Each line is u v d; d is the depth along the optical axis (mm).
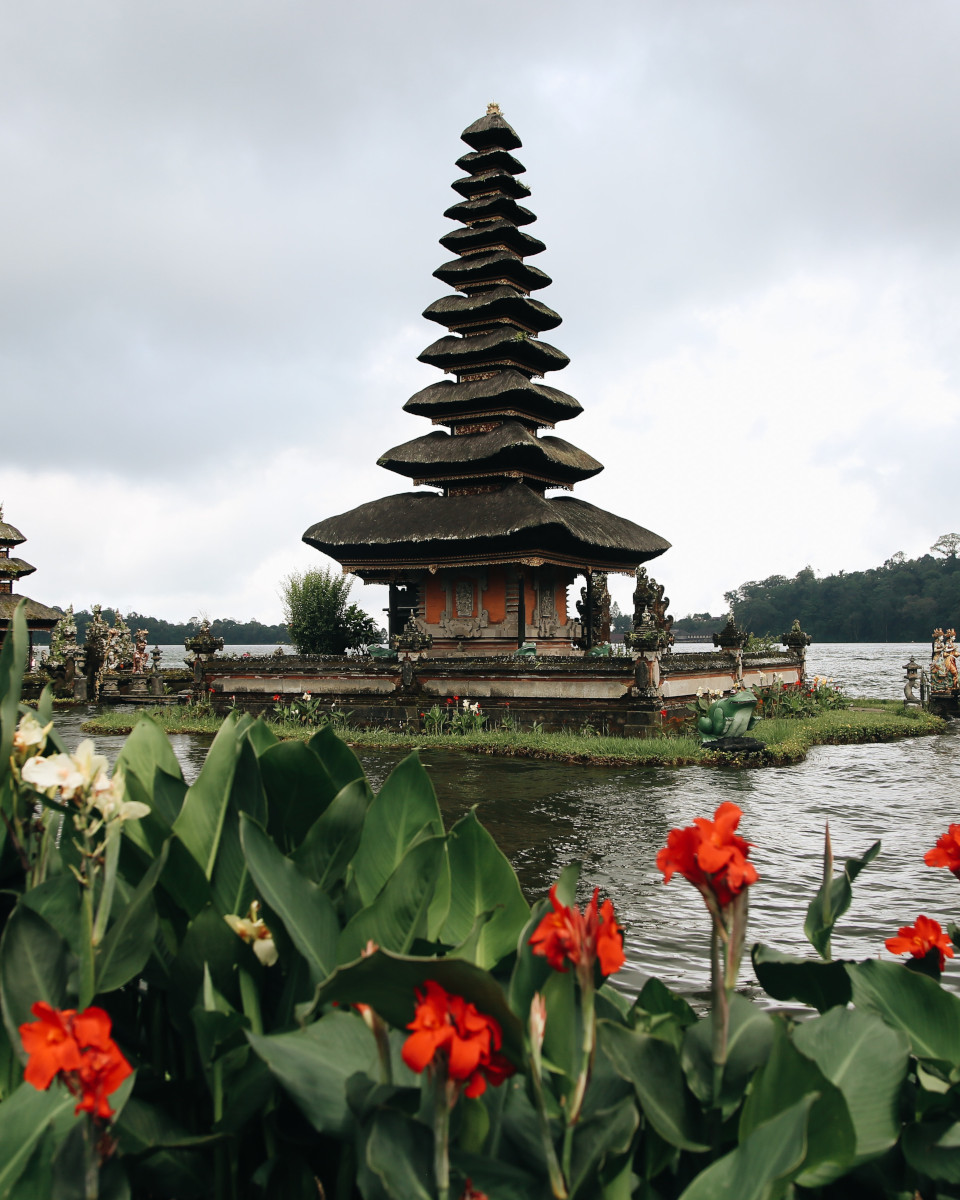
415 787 3035
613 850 10438
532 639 29328
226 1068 2387
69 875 2717
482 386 30250
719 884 2189
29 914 2357
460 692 24047
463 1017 1778
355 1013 2432
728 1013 2525
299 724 24312
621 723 21453
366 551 28953
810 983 3035
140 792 2949
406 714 24141
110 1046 1864
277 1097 2441
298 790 3033
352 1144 2209
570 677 22359
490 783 15562
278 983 2699
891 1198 2355
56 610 44094
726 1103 2299
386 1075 2125
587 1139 2088
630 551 30453
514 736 20797
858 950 7027
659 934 7445
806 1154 1873
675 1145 2197
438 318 31984
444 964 1779
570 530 26516
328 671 25875
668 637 25562
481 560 27594
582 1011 2035
